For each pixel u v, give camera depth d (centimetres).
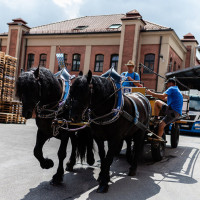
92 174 507
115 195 396
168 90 608
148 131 623
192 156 719
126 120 447
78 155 538
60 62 510
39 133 438
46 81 397
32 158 601
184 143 995
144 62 2131
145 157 686
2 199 356
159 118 692
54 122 408
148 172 540
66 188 414
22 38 2594
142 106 540
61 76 466
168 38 2061
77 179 468
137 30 2097
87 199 372
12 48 2586
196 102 1488
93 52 2330
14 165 533
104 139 447
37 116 426
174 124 832
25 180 443
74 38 2405
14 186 410
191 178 510
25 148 710
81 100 361
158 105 658
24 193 382
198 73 1509
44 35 2498
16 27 2570
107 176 416
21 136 917
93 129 437
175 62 2398
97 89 388
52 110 421
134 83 666
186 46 2662
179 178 506
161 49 2077
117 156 695
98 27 2475
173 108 605
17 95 365
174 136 830
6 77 1290
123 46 2136
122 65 2127
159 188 442
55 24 2850
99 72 2300
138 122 493
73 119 362
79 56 2402
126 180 477
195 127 1409
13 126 1205
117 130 426
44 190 399
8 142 779
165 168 580
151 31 2091
